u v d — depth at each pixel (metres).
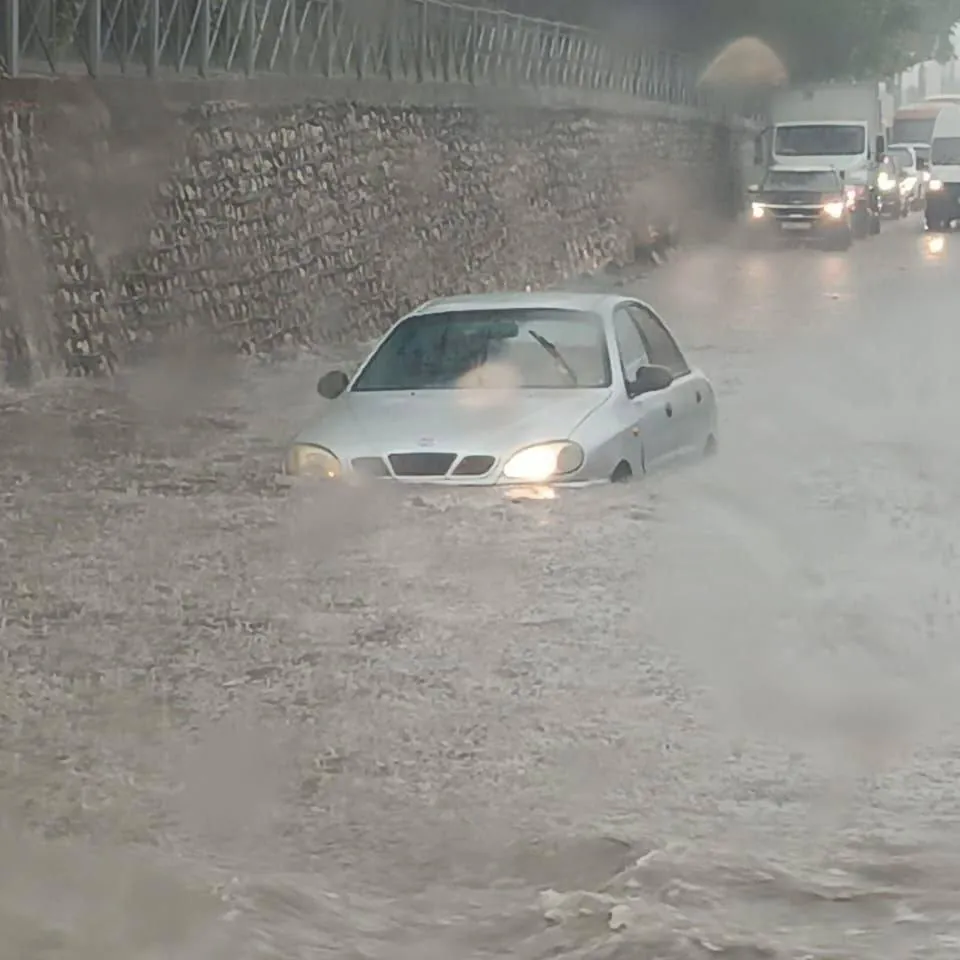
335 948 13.39
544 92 97.38
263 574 26.52
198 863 15.37
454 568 26.59
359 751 18.66
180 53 58.72
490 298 35.25
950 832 16.33
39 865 15.02
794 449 38.97
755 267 106.38
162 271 55.34
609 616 24.09
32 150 49.34
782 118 141.12
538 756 18.55
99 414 44.47
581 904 14.22
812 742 19.08
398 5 77.94
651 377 33.44
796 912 14.21
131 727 19.44
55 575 26.55
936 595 25.45
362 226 71.19
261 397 49.62
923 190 169.75
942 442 40.44
